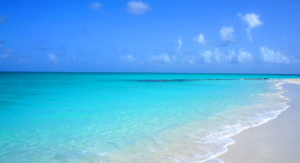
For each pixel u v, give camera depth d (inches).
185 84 1686.8
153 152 220.5
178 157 203.5
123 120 388.8
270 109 461.1
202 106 543.8
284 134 265.1
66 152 227.9
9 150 236.1
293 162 179.2
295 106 489.7
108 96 807.7
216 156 200.1
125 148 235.9
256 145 226.2
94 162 199.6
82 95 839.1
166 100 685.9
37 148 242.4
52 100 684.7
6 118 409.4
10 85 1427.2
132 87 1317.7
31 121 383.9
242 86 1363.2
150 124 352.5
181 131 300.2
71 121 382.9
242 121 350.9
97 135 292.7
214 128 310.2
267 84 1528.1
